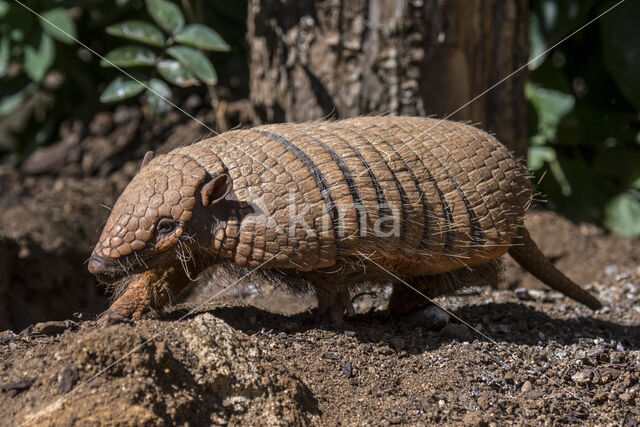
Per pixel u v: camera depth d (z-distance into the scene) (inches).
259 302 170.6
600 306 159.2
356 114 191.0
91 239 225.5
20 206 237.6
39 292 201.0
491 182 134.3
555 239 223.0
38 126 303.7
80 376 98.7
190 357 105.4
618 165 259.1
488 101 199.0
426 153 131.6
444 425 110.4
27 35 252.1
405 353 126.6
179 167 119.6
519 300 178.4
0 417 98.4
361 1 185.3
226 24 272.2
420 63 186.7
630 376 126.9
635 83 245.9
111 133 275.1
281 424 102.6
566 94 258.4
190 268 126.8
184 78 184.4
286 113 199.2
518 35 200.1
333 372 118.6
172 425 97.3
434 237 129.3
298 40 192.9
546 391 122.3
